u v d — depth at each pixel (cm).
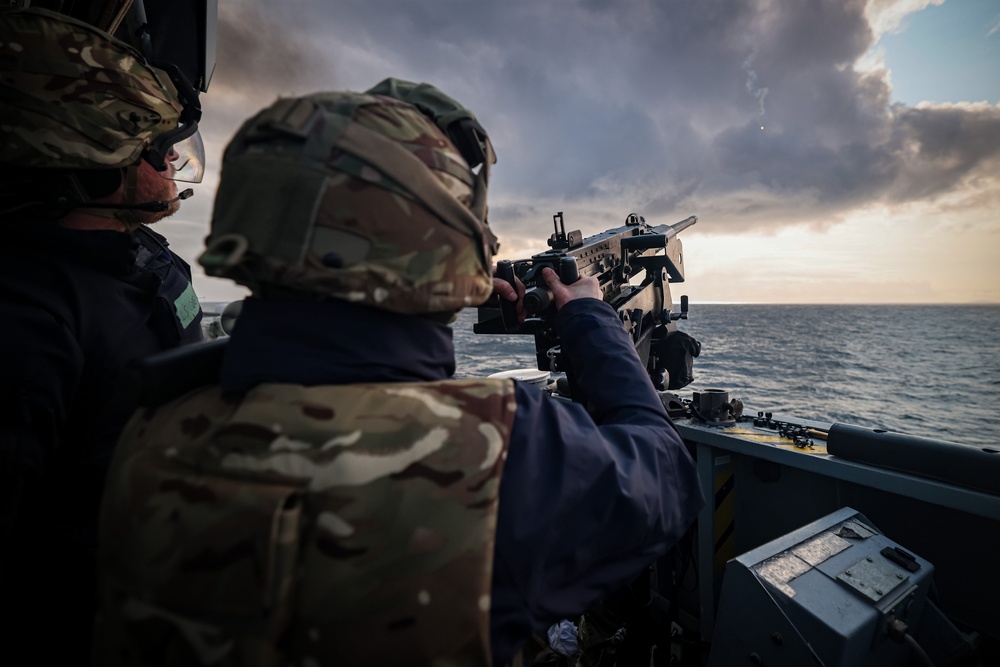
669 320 220
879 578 130
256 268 54
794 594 122
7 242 97
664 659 184
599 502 62
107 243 106
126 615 51
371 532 49
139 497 54
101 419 104
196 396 65
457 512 51
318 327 59
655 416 83
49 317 94
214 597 48
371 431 52
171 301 125
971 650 137
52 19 101
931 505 165
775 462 195
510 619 56
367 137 56
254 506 48
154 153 115
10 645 95
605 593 67
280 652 48
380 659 47
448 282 61
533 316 135
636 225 215
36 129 97
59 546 100
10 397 86
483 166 71
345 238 54
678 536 76
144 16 190
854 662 116
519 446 60
